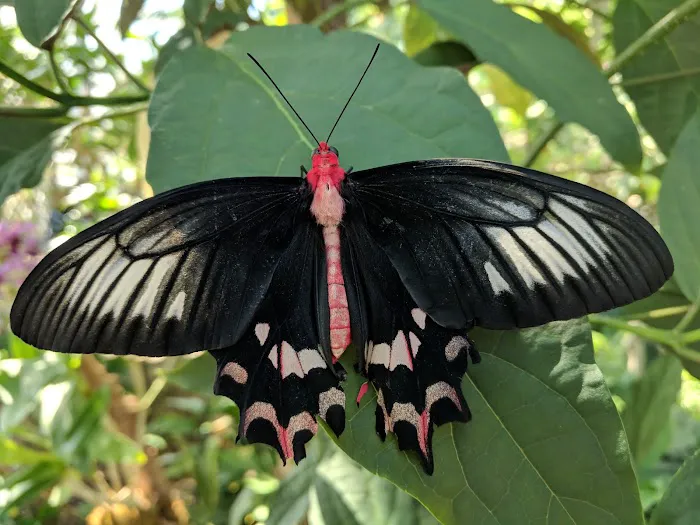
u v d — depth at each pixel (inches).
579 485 3.9
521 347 4.2
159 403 11.9
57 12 5.1
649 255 3.7
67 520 12.1
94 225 3.9
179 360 8.6
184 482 12.5
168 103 4.7
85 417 9.4
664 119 7.2
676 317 7.0
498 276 4.2
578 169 9.9
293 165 4.5
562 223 3.9
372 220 4.6
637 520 3.8
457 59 7.0
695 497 4.6
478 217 4.2
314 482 7.3
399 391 4.2
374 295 4.5
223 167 4.5
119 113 6.3
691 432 12.0
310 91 4.7
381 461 4.0
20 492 9.4
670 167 5.7
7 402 9.5
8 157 6.2
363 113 4.7
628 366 13.1
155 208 4.1
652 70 7.1
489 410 4.1
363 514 6.9
